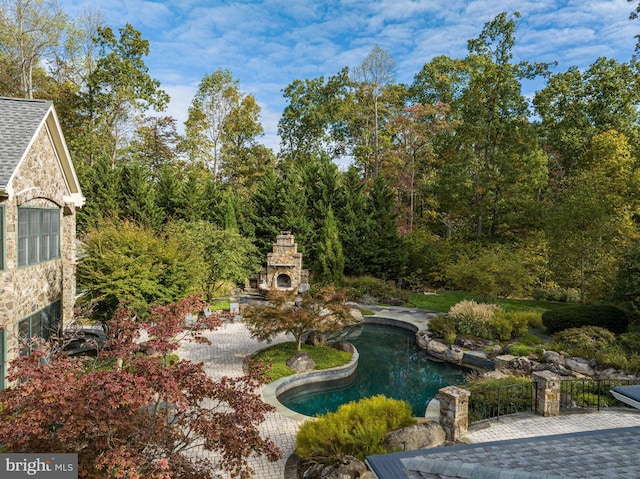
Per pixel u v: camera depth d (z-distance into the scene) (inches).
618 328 684.7
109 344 258.7
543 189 1427.2
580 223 855.1
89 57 1385.3
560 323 708.0
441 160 1513.3
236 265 947.3
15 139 440.5
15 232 427.5
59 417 186.4
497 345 661.9
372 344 778.8
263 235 1288.1
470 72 1472.7
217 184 1599.4
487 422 406.6
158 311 260.4
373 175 1508.4
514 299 1036.5
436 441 353.7
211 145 1690.5
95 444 204.2
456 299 1060.5
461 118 1496.1
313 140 1813.5
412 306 989.8
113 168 1328.7
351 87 1601.9
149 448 206.2
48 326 538.3
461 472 170.2
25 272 467.2
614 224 841.5
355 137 1733.5
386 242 1215.6
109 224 664.4
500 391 465.1
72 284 603.8
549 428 396.2
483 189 1258.6
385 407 383.6
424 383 595.5
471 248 1176.8
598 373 545.6
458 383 592.7
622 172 1071.0
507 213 1293.1
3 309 413.7
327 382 567.5
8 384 412.2
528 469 176.6
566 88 1443.2
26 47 1230.9
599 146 1192.2
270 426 409.4
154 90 1430.9
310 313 621.9
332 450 333.7
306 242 1250.6
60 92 1336.1
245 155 1769.2
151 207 1242.6
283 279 1096.2
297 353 591.5
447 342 708.7
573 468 177.6
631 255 688.4
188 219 1279.5
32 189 477.7
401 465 183.0
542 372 442.0
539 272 948.6
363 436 338.3
